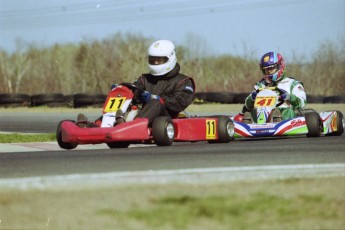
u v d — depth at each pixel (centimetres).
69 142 3525
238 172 2359
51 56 15500
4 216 1869
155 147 3447
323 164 2555
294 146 3403
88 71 14362
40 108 9825
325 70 12925
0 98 10369
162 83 3778
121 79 13638
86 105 9650
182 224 1814
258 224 1814
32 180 2217
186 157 2862
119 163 2670
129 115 3566
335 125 4472
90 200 1972
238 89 13012
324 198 2000
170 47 3772
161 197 2003
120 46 14300
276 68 4366
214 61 13912
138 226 1809
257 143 3684
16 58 15675
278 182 2180
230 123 3862
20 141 4328
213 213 1894
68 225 1828
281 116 4212
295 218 1858
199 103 10075
